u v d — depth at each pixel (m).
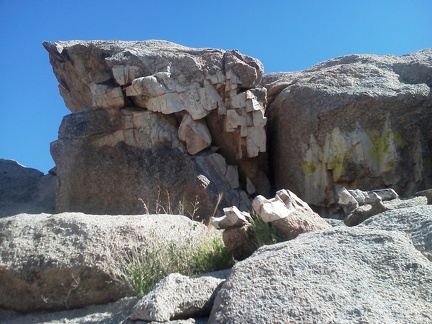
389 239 4.04
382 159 10.50
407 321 3.31
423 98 10.73
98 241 6.13
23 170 13.96
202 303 4.40
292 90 11.83
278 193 6.18
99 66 12.14
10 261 6.04
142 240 6.21
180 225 6.68
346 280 3.70
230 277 3.98
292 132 11.47
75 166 11.29
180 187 10.87
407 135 10.64
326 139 10.89
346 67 11.93
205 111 11.35
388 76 11.50
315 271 3.81
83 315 5.74
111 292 5.86
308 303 3.51
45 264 5.97
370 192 7.02
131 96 11.44
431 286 3.59
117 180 11.09
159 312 4.22
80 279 5.90
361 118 10.76
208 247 6.05
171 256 5.92
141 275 5.72
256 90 11.72
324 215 10.84
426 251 4.03
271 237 5.63
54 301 5.91
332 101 10.94
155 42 12.80
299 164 11.24
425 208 4.66
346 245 4.07
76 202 11.14
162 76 11.26
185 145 11.27
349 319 3.36
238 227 5.85
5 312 6.01
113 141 11.31
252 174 11.77
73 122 11.57
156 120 11.25
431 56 12.11
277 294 3.66
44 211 11.72
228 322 3.57
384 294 3.57
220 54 11.73
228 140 11.66
